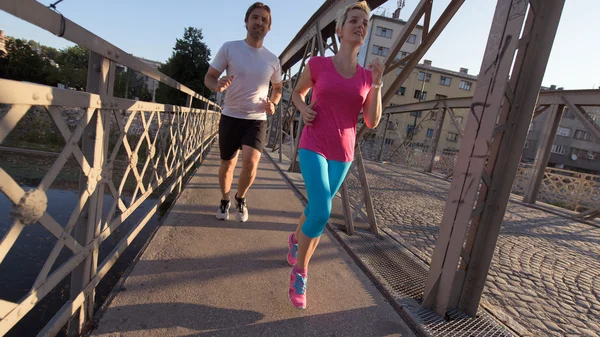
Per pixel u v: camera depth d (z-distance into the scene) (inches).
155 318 65.1
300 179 241.1
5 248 34.9
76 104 44.9
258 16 106.8
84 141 54.2
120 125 67.2
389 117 733.9
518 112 75.0
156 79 88.5
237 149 120.0
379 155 741.9
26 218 37.0
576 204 408.5
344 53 75.3
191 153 207.8
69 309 51.4
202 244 101.7
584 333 89.7
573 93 320.8
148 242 97.8
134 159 82.6
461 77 1556.3
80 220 55.4
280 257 100.3
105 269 65.4
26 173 233.1
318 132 73.5
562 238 210.4
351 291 88.0
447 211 79.7
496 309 93.3
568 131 1560.0
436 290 81.4
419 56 110.6
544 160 350.0
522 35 74.0
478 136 73.8
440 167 660.1
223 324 66.2
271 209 152.2
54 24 36.9
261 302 75.7
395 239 142.8
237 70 108.0
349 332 70.3
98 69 53.2
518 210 308.7
